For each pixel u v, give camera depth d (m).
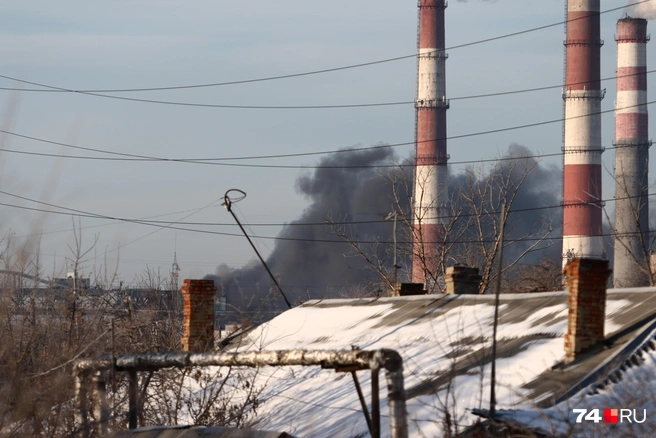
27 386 17.39
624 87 160.75
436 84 155.00
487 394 24.62
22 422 17.17
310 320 41.72
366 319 38.78
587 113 152.88
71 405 19.80
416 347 32.22
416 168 151.75
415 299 39.34
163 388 27.81
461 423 22.23
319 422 27.11
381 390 27.84
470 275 41.81
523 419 20.03
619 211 144.25
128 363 20.00
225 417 28.19
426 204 147.00
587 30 154.38
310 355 17.84
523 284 70.31
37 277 18.45
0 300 16.11
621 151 157.75
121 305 34.62
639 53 161.62
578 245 149.25
